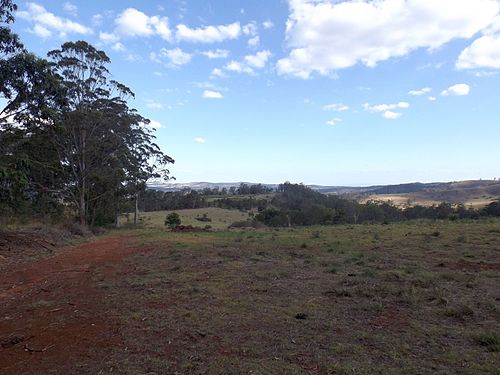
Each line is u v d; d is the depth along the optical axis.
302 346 4.44
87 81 28.61
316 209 55.03
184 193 88.56
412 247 13.21
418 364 3.92
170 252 13.66
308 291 7.15
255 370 3.82
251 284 7.83
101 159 32.44
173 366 3.95
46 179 29.20
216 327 5.16
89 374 3.82
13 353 4.47
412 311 5.78
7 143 20.97
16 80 16.19
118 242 19.25
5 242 14.37
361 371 3.76
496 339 4.43
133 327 5.22
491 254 11.17
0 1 15.16
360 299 6.51
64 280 8.95
